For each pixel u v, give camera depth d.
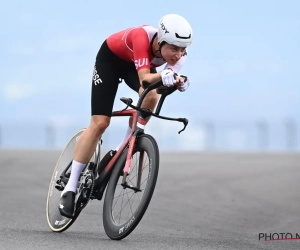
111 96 16.38
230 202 24.61
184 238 16.97
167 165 37.91
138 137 15.80
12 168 35.19
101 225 18.88
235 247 15.80
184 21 15.24
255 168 36.34
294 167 36.94
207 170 35.12
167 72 14.66
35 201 23.92
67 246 14.67
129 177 15.86
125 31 16.12
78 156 16.53
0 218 19.41
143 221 20.05
